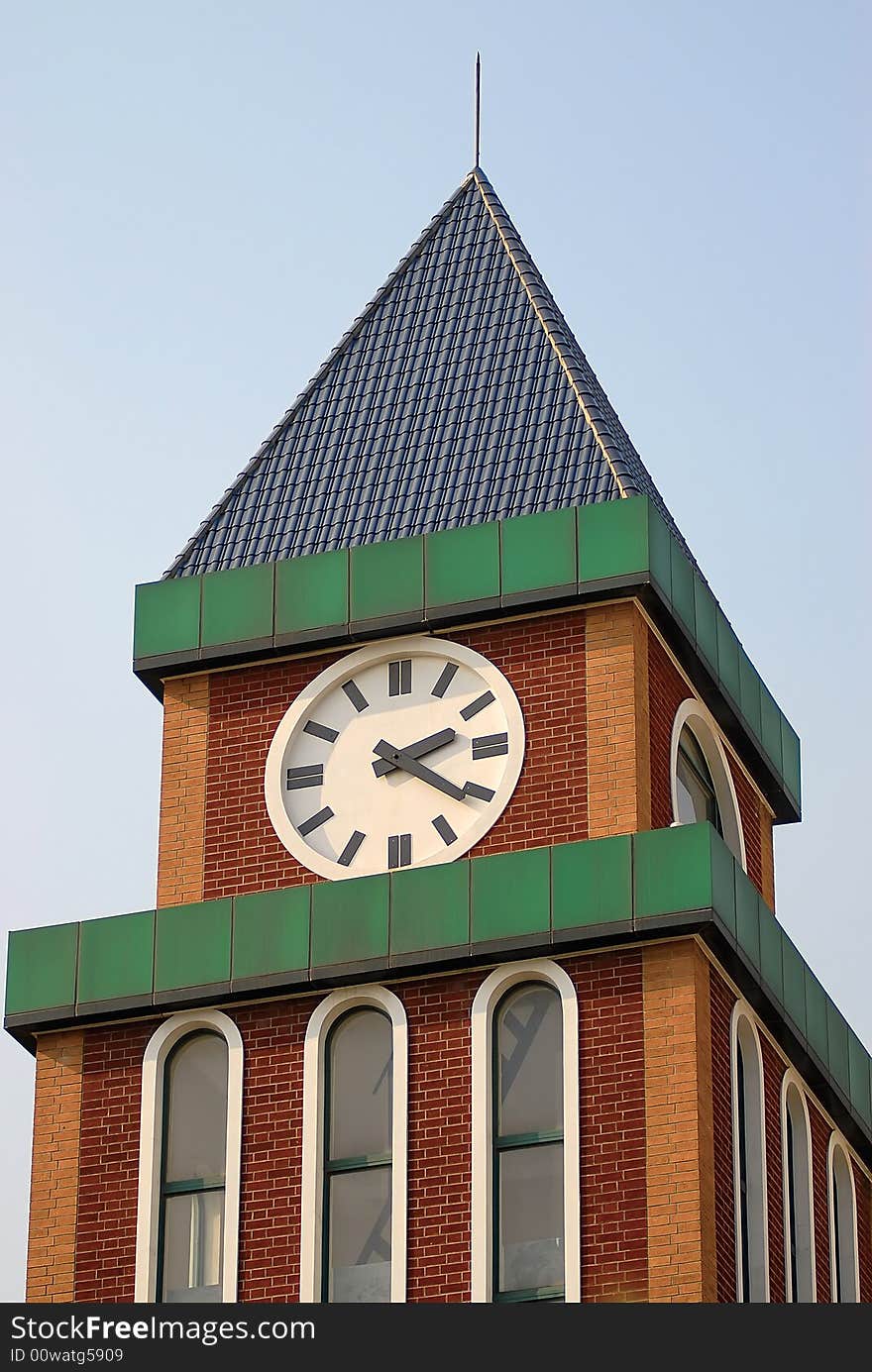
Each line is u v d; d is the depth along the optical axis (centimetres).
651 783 5281
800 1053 5362
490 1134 4994
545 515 5397
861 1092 5588
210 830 5381
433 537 5431
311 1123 5069
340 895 5166
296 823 5344
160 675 5512
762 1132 5212
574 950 5062
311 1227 5000
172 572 5600
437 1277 4928
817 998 5469
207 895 5334
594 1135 4959
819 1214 5431
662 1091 4962
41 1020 5225
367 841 5297
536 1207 4962
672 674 5475
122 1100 5184
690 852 5069
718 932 5050
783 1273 5231
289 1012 5153
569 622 5359
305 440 5753
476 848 5241
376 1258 4984
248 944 5172
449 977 5106
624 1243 4881
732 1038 5166
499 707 5328
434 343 5831
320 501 5634
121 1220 5100
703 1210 4888
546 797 5244
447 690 5366
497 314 5831
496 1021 5088
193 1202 5103
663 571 5378
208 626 5484
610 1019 5028
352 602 5425
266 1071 5128
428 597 5391
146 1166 5119
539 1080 5038
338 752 5378
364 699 5400
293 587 5472
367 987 5128
